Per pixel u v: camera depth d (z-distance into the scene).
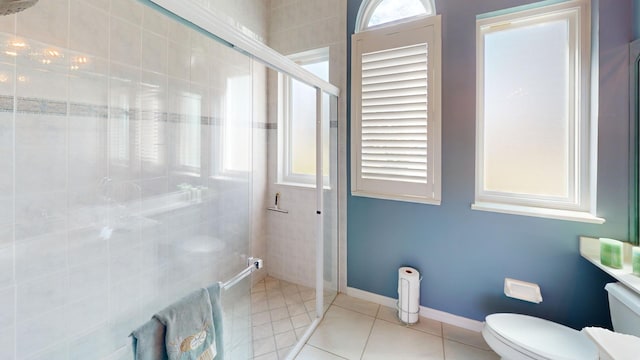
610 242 1.39
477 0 1.77
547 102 1.73
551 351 1.22
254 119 2.37
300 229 2.45
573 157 1.68
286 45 2.48
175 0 1.04
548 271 1.66
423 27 1.90
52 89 1.13
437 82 1.88
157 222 1.58
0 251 1.03
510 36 1.80
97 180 1.30
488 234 1.82
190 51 1.73
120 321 1.40
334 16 2.26
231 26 1.27
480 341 1.78
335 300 2.27
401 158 2.03
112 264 1.37
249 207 2.34
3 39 1.00
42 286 1.13
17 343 1.08
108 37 1.30
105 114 1.31
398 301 2.06
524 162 1.81
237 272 2.16
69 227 1.21
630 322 1.21
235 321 1.61
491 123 1.88
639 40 1.40
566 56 1.67
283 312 2.10
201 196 1.86
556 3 1.64
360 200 2.24
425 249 2.02
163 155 1.60
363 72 2.14
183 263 1.74
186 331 1.11
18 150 1.05
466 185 1.86
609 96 1.50
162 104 1.58
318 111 2.07
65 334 1.21
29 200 1.09
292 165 2.56
